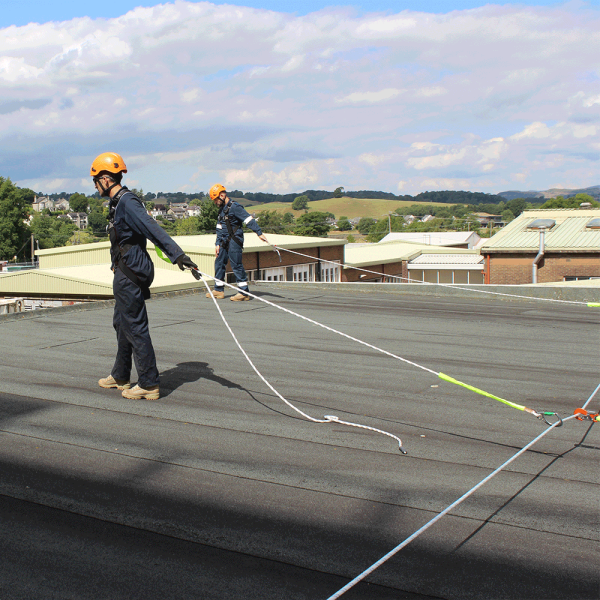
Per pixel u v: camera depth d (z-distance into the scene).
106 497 3.36
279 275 31.50
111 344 7.48
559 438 4.34
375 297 12.83
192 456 3.94
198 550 2.84
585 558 2.77
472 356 7.08
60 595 2.51
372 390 5.56
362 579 2.62
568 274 31.75
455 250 45.62
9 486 3.48
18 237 107.94
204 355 6.96
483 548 2.85
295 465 3.80
